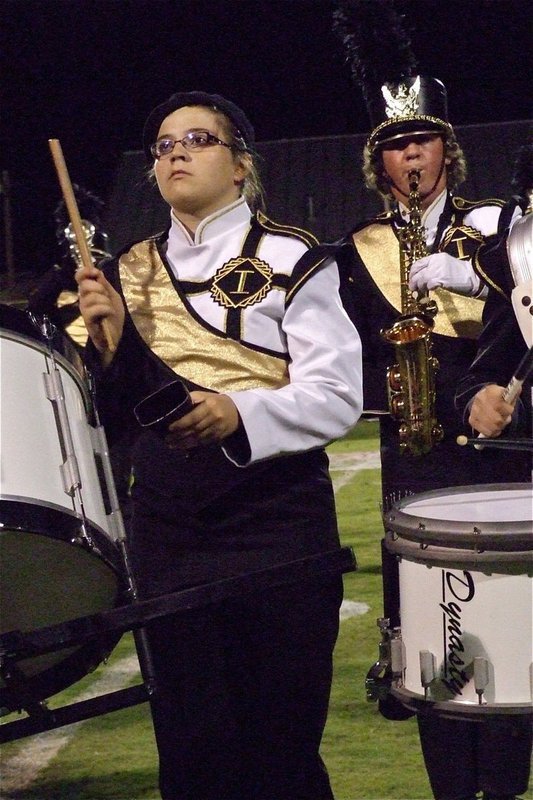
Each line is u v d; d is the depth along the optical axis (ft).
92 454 19.70
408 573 19.29
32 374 18.66
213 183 21.70
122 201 176.96
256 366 21.01
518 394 21.91
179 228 22.25
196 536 20.94
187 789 21.08
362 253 30.71
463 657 18.43
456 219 30.58
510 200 30.40
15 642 15.70
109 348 21.21
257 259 21.56
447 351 28.66
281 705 20.84
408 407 28.43
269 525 20.81
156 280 21.91
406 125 30.04
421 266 28.94
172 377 21.08
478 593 18.26
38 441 18.25
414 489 28.78
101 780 29.86
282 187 184.75
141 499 21.50
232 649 21.04
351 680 36.73
